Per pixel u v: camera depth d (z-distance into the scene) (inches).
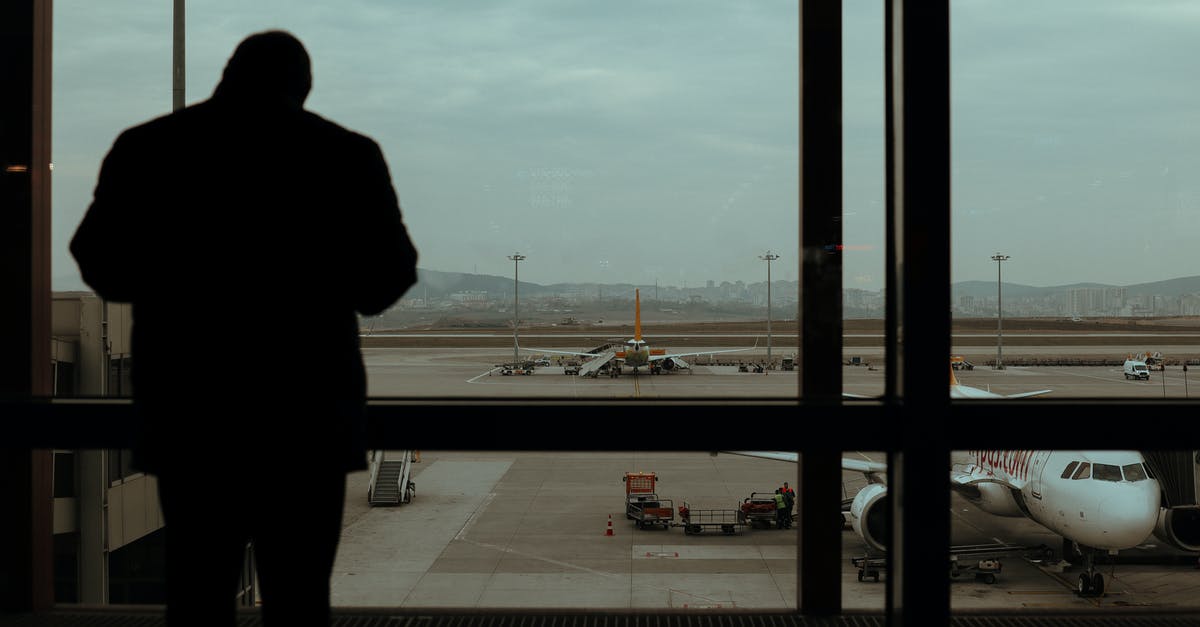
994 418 141.6
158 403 97.7
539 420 146.9
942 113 137.7
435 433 147.5
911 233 138.9
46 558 193.3
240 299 96.9
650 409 146.3
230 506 99.0
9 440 147.4
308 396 97.5
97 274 98.9
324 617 103.0
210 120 98.8
